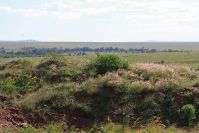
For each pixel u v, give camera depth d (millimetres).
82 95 16625
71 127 14531
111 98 16516
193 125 15461
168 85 17359
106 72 18688
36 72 19156
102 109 15945
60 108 15609
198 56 103188
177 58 91438
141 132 13805
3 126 13586
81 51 139875
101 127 14391
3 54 97000
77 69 19469
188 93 16922
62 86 17344
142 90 17016
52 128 13977
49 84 18125
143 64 20328
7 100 16047
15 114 14695
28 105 15367
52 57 20547
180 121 15680
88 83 17391
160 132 13898
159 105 16250
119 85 17156
